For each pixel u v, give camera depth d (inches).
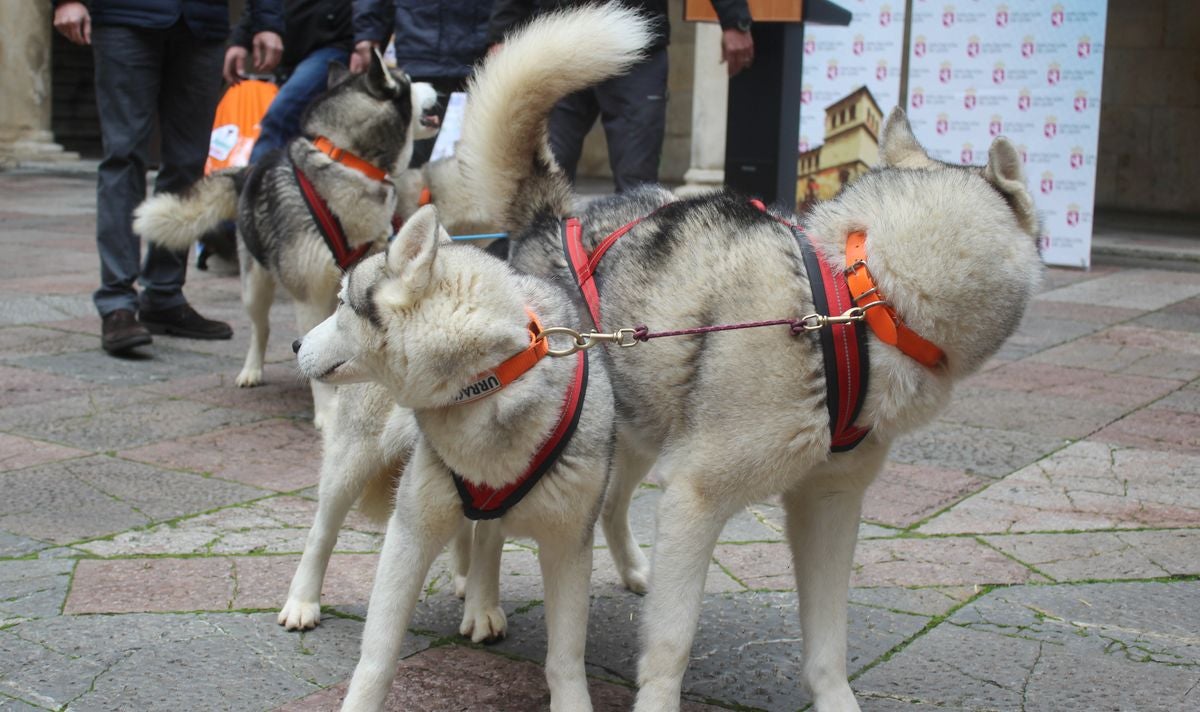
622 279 109.3
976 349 98.7
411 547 102.6
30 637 121.8
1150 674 120.0
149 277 263.3
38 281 331.0
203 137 254.4
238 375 233.3
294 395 224.1
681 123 660.7
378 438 121.1
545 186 125.5
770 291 99.8
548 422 99.0
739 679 119.2
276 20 258.4
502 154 123.4
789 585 142.6
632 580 141.6
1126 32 553.9
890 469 187.6
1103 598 138.9
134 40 235.0
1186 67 542.3
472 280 96.7
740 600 138.2
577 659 105.8
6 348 251.9
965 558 150.9
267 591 135.8
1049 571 146.9
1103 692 116.3
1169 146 552.7
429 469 101.9
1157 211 560.4
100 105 239.8
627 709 112.6
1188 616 134.3
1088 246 402.0
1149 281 384.5
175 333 268.1
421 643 125.0
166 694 111.3
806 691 111.7
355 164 191.9
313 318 199.9
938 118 408.2
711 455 100.7
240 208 214.5
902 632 129.4
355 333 98.0
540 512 102.1
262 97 348.2
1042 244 104.1
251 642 123.0
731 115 289.7
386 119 192.2
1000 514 167.5
